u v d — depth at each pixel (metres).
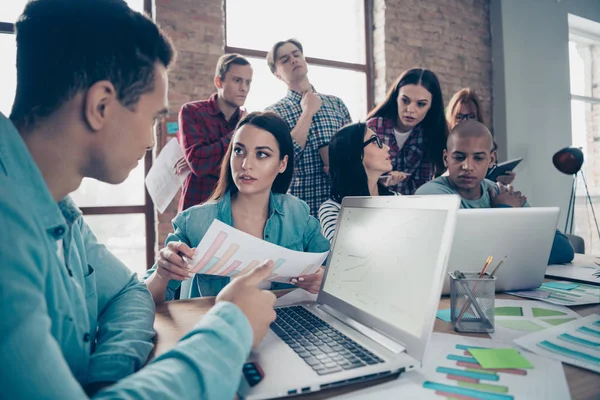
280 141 1.22
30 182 0.44
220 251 0.87
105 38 0.46
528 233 1.01
